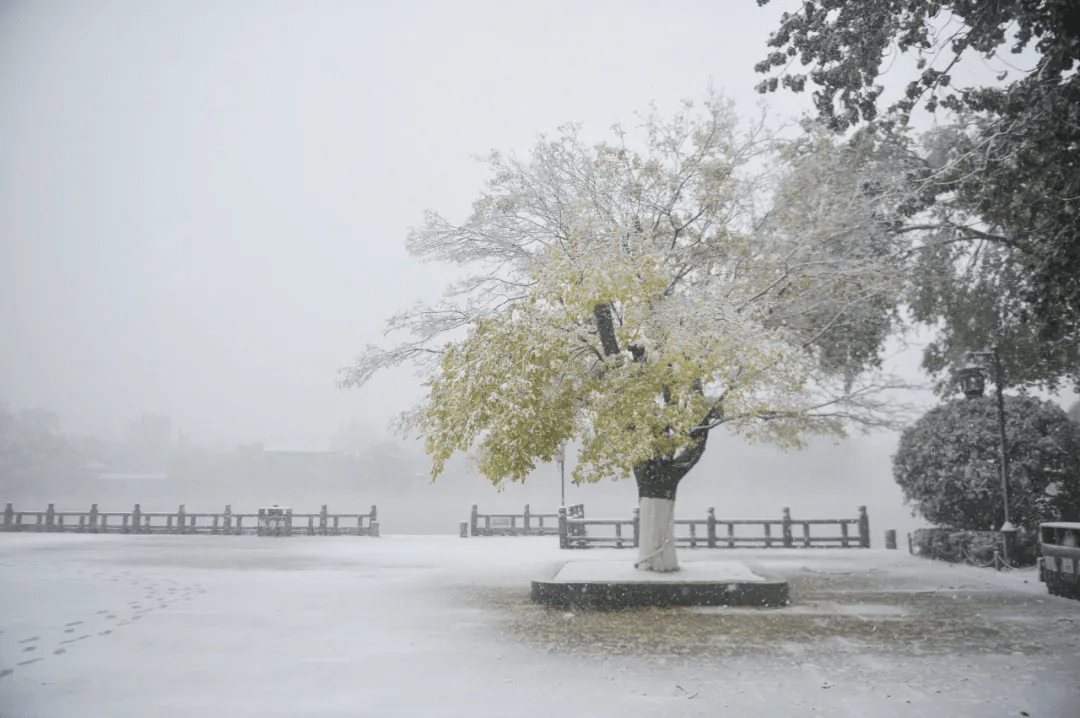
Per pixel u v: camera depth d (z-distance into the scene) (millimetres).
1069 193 9773
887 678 7387
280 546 22438
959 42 10195
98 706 6613
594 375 12844
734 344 10539
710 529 21375
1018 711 6305
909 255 15281
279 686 7242
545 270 11680
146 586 13984
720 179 12852
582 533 23594
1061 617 10500
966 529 17125
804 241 12328
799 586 13617
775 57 11133
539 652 8656
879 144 14492
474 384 10914
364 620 10641
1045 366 16266
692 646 8922
